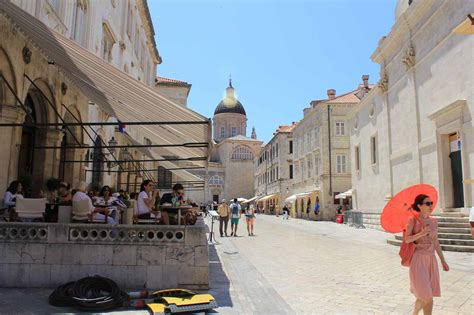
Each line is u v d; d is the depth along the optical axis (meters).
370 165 26.95
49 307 5.66
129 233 7.03
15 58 9.97
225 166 90.38
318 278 8.55
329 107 39.22
